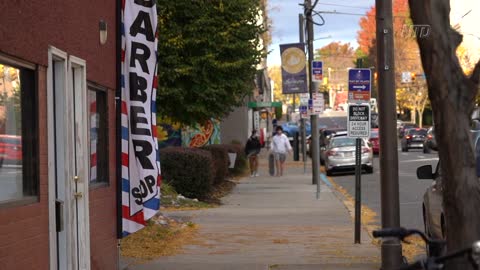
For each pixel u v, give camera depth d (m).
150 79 10.81
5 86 7.02
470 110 6.73
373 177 33.88
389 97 10.79
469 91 6.70
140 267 11.71
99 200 9.91
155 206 10.73
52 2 8.05
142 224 10.72
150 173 10.70
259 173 38.28
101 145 10.34
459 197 6.67
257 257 12.73
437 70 6.70
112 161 10.58
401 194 24.19
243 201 23.11
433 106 6.82
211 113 25.73
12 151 7.20
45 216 7.76
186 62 24.66
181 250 13.42
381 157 10.88
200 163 22.11
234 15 24.52
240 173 36.38
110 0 10.55
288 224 17.30
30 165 7.55
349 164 35.22
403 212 19.30
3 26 6.62
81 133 9.20
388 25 10.78
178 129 32.41
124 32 10.77
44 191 7.75
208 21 24.08
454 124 6.67
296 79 28.44
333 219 18.34
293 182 31.69
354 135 13.99
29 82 7.59
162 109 25.41
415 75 63.69
